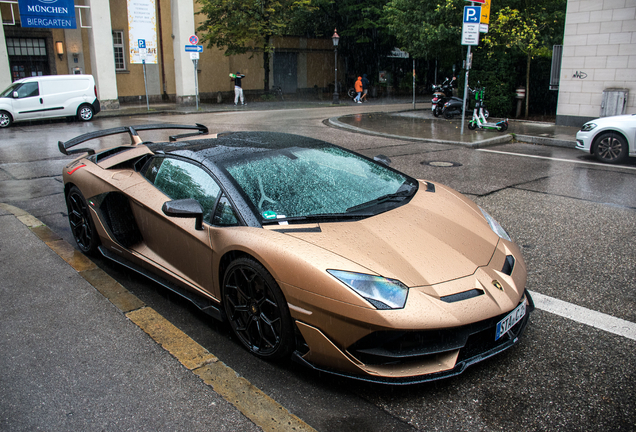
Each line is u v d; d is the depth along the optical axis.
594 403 2.44
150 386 2.59
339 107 23.70
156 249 3.65
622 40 12.68
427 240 2.84
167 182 3.61
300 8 28.33
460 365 2.48
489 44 15.88
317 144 3.82
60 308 3.47
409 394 2.53
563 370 2.73
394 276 2.49
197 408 2.41
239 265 2.84
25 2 18.23
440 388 2.58
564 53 13.85
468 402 2.46
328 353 2.49
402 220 3.02
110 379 2.64
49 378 2.65
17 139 12.72
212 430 2.26
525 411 2.39
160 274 3.60
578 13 13.32
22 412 2.37
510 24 15.67
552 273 4.10
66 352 2.90
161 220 3.48
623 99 12.77
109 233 3.99
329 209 3.06
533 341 3.04
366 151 10.34
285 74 33.75
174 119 17.73
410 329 2.32
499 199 6.51
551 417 2.34
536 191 6.95
